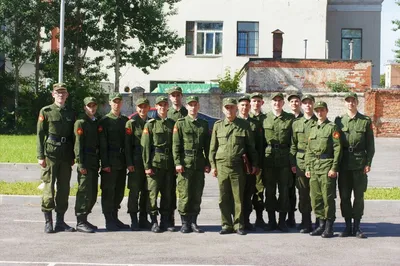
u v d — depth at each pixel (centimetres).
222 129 1097
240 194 1095
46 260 892
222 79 4031
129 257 915
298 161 1112
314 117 1120
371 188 1630
